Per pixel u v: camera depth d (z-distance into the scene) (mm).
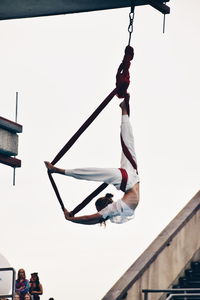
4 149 18766
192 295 22266
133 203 15750
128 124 15969
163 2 17406
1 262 20969
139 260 23703
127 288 22797
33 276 22656
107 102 15945
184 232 25000
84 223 15898
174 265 24438
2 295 20641
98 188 15734
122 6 18375
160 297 23672
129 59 16062
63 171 15789
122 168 15859
